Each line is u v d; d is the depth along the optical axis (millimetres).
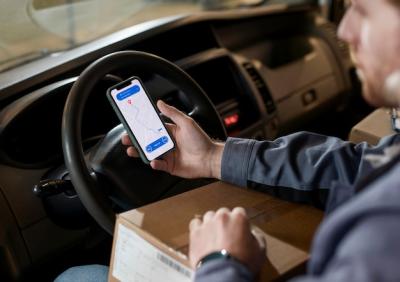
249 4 2477
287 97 2139
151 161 998
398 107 619
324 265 525
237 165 965
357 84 2482
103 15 2139
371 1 575
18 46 1753
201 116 1188
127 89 994
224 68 1917
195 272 687
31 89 1472
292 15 2338
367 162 789
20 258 1379
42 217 1389
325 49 2369
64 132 982
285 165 940
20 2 1821
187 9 2475
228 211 773
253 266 693
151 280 790
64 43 1854
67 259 1591
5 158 1307
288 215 879
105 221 983
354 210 498
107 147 1076
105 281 1139
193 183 1145
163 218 846
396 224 470
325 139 980
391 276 446
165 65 1137
